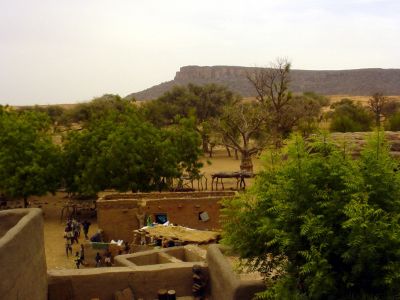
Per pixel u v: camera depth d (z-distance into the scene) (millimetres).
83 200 38250
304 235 7398
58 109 98688
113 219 26312
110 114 40344
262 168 9086
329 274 6887
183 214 26266
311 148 8477
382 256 6727
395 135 19812
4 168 33531
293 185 7652
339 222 7176
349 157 7980
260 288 9125
